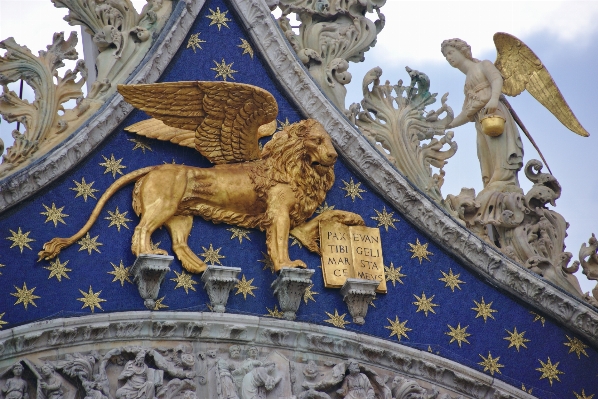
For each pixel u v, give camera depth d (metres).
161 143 23.88
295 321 23.23
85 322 21.91
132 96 23.17
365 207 24.84
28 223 22.47
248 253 23.66
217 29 25.11
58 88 23.56
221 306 22.81
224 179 23.59
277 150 23.98
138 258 22.34
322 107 24.98
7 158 22.69
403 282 24.52
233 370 22.53
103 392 21.48
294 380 22.91
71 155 22.98
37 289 22.06
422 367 23.83
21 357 21.52
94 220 22.78
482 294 24.98
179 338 22.56
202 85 23.33
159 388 21.91
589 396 25.00
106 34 24.23
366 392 23.05
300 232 24.08
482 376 24.17
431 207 24.94
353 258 24.16
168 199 23.08
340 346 23.38
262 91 23.38
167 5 24.98
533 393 24.56
